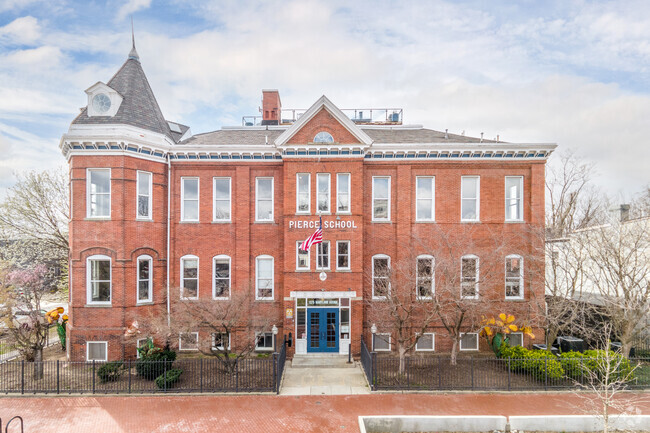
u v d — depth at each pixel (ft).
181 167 66.03
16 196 82.64
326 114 63.72
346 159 63.52
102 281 58.85
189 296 58.80
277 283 65.41
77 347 56.95
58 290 89.56
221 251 65.72
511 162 65.72
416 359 53.42
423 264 65.31
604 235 58.44
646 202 78.54
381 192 66.90
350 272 62.23
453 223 65.62
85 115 60.70
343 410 42.47
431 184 66.80
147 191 62.80
